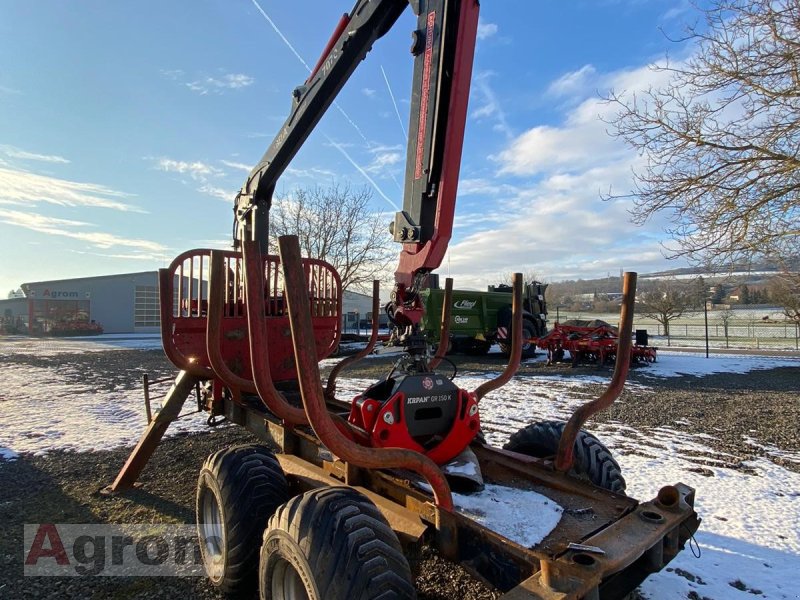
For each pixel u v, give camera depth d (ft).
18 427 24.50
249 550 9.55
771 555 11.30
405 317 9.92
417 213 9.81
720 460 18.30
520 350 11.21
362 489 9.55
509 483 9.96
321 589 6.46
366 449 7.03
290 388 16.60
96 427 24.49
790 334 108.99
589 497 9.07
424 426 9.66
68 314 134.00
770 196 24.82
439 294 49.73
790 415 25.99
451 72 9.60
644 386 36.06
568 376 41.06
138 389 36.27
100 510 14.60
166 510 14.57
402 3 12.75
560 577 5.99
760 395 32.19
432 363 12.53
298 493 10.85
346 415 13.89
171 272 14.07
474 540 7.39
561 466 9.77
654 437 21.62
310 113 15.84
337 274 17.54
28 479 17.11
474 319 53.62
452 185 9.53
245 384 11.39
